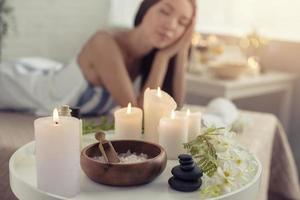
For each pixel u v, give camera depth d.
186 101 2.81
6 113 1.63
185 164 0.89
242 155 0.97
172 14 1.47
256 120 1.68
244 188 0.87
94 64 1.55
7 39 2.35
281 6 2.54
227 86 2.12
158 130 1.06
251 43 2.52
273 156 1.74
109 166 0.87
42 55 2.50
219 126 1.05
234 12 2.70
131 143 0.98
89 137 1.14
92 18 2.68
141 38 1.51
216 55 2.51
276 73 2.49
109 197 0.85
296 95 2.54
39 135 0.84
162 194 0.87
